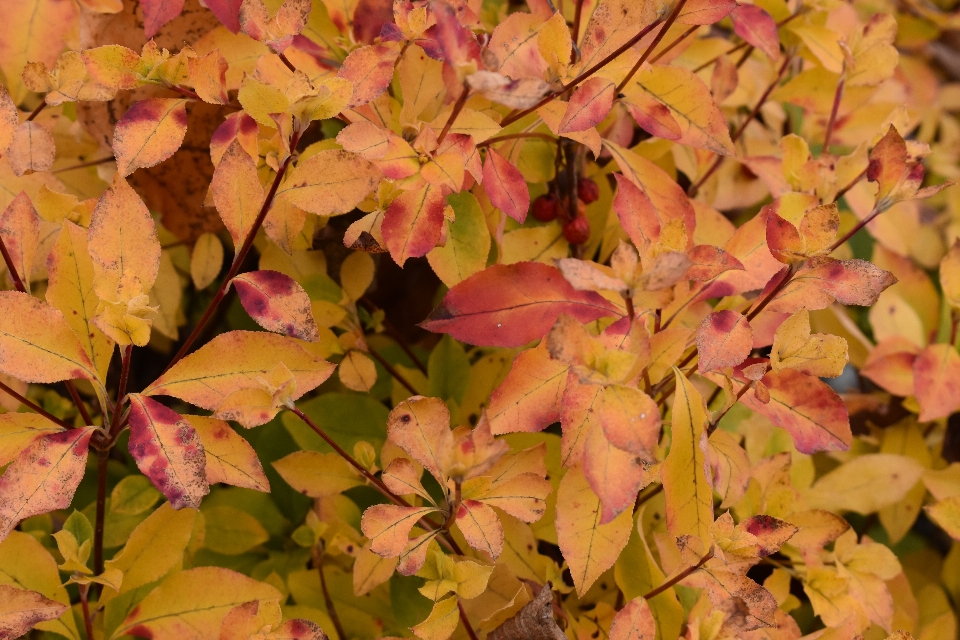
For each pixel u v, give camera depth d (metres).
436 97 0.61
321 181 0.55
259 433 0.66
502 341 0.56
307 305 0.56
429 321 0.56
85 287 0.55
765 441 0.66
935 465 0.71
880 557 0.63
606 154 0.66
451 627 0.56
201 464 0.54
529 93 0.53
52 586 0.57
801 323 0.56
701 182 0.69
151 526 0.58
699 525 0.55
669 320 0.59
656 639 0.59
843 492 0.67
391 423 0.56
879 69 0.65
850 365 0.73
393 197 0.57
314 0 0.61
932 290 0.73
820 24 0.67
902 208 0.74
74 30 0.63
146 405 0.55
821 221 0.55
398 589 0.62
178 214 0.65
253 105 0.54
